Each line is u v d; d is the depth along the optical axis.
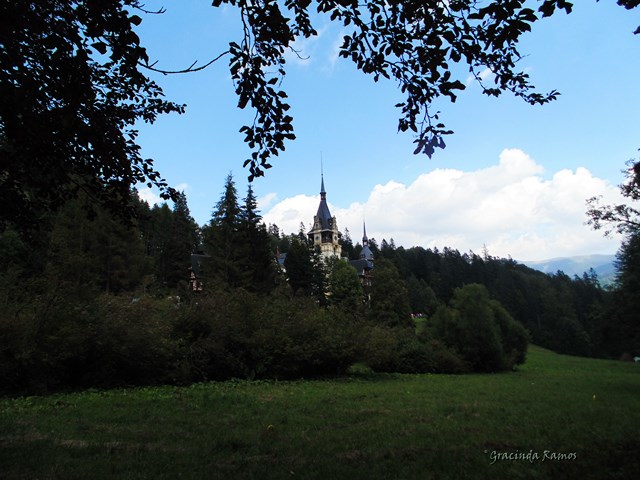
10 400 11.83
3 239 30.91
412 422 10.00
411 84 5.95
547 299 99.88
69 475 5.75
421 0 5.11
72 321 14.58
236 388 16.25
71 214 47.78
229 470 6.09
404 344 29.84
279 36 5.43
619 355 54.19
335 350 22.48
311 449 7.32
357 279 86.69
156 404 11.80
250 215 55.38
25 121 5.62
